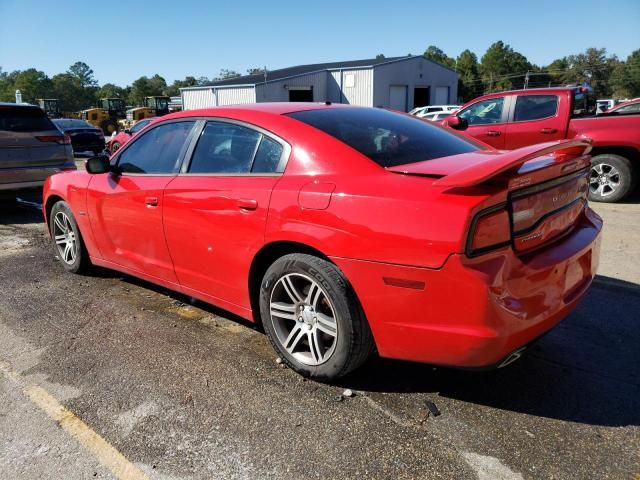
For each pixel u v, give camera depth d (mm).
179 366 3238
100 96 138625
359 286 2635
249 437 2551
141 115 37844
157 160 3904
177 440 2543
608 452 2396
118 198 4094
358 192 2648
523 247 2523
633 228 6352
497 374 3084
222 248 3303
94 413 2773
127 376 3131
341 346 2797
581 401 2799
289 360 3105
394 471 2305
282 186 2957
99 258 4633
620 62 104438
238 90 36375
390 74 37219
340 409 2762
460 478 2254
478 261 2336
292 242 2906
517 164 2330
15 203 9469
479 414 2701
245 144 3309
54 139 8211
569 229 2949
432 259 2373
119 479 2297
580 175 3006
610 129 7816
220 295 3490
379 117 3541
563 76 107375
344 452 2430
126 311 4133
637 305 4039
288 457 2406
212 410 2773
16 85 120062
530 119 8727
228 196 3211
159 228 3750
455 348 2424
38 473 2340
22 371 3225
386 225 2504
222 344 3527
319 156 2953
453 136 3607
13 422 2709
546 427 2582
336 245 2674
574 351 3354
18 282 4887
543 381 3004
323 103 3744
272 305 3115
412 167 2783
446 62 109938
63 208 4926
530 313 2473
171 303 4289
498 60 110312
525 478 2246
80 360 3342
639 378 3021
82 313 4109
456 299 2357
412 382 3014
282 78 35875
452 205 2355
